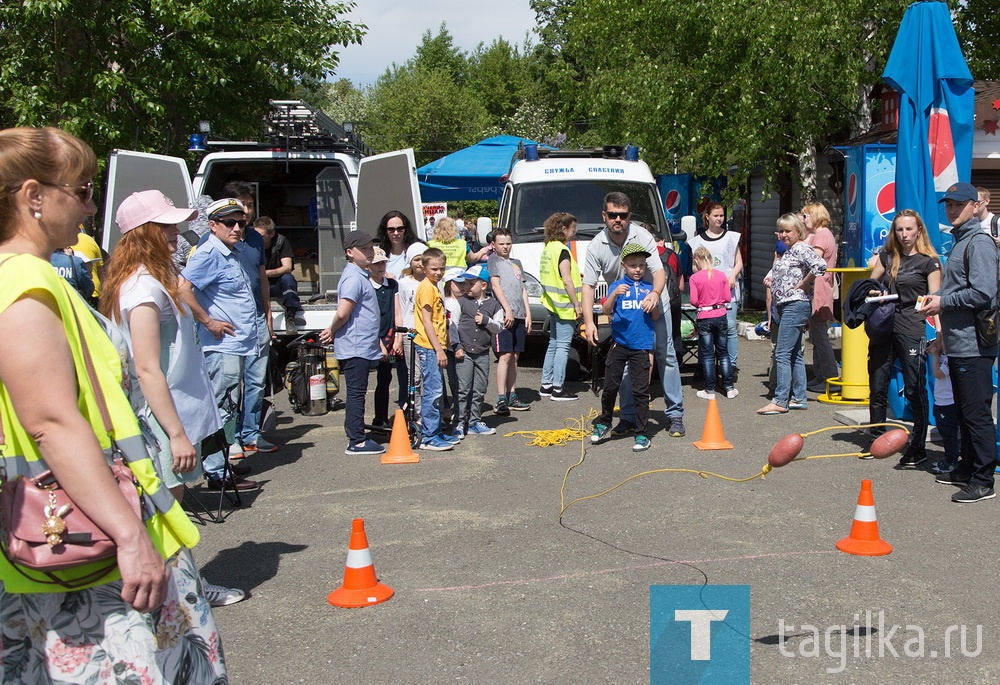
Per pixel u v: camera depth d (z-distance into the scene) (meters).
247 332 7.54
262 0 15.55
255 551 5.74
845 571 5.09
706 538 5.70
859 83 14.87
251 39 15.94
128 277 4.61
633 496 6.65
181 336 4.98
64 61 14.89
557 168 13.30
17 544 2.32
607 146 14.16
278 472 7.69
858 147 10.37
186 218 4.75
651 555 5.43
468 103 57.31
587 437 8.60
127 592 2.31
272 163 13.42
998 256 6.10
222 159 12.82
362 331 8.09
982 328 6.06
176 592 2.62
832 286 10.27
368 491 7.02
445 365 8.23
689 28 16.02
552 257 10.34
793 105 14.77
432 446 8.31
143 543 2.33
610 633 4.41
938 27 8.34
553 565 5.32
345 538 5.94
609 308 8.09
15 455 2.35
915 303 7.04
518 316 9.73
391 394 11.28
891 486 6.69
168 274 4.72
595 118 21.72
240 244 8.55
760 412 9.41
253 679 4.07
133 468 2.51
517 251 12.62
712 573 5.12
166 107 16.11
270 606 4.87
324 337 8.26
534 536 5.84
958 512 6.05
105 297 4.60
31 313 2.27
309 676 4.09
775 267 9.43
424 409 8.31
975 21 19.50
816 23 13.71
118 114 15.07
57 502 2.33
